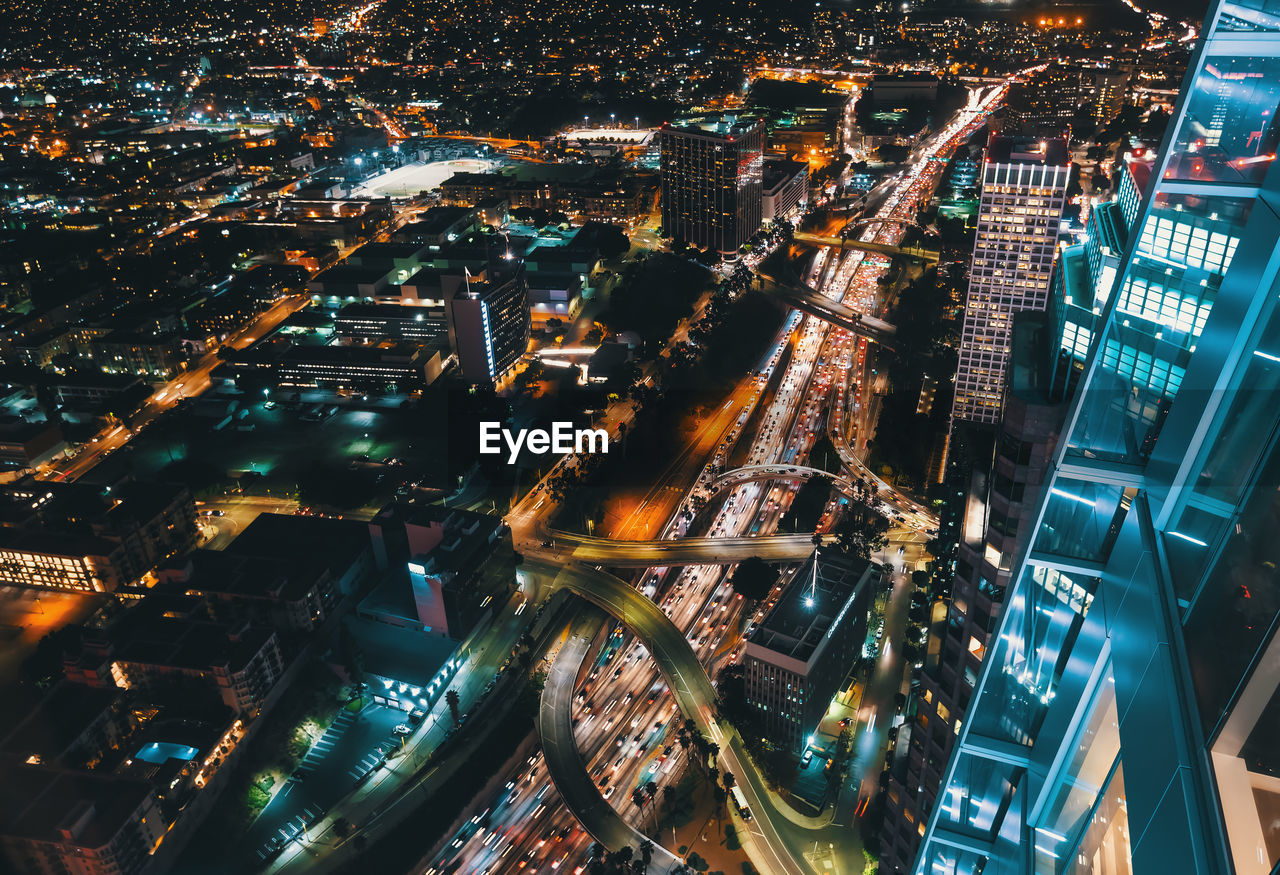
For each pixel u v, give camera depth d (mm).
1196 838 21859
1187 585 28484
